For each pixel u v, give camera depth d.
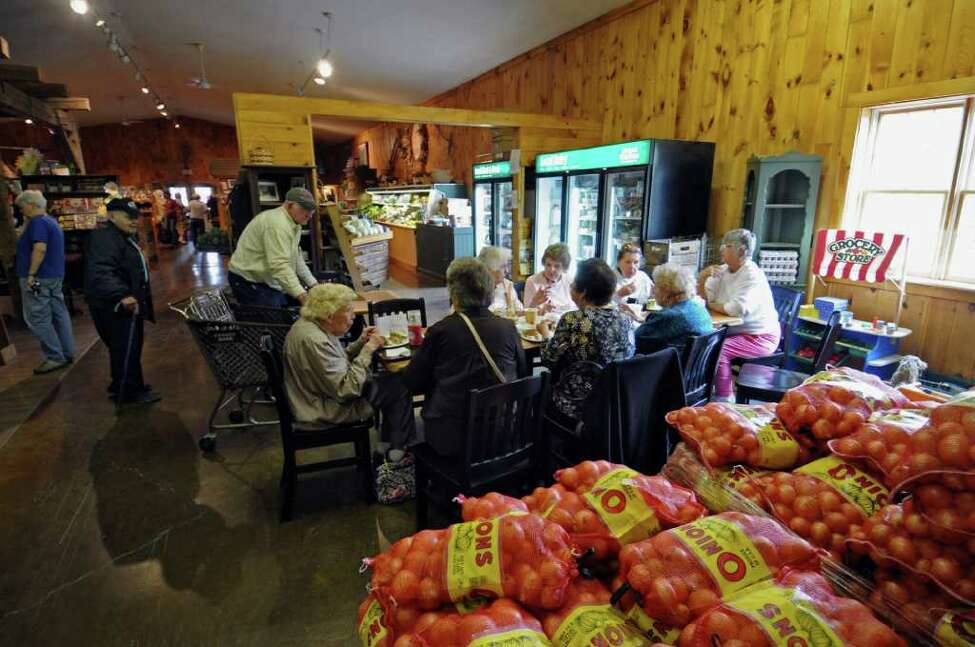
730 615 0.72
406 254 10.04
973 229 3.23
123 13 7.04
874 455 0.99
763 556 0.83
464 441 1.87
